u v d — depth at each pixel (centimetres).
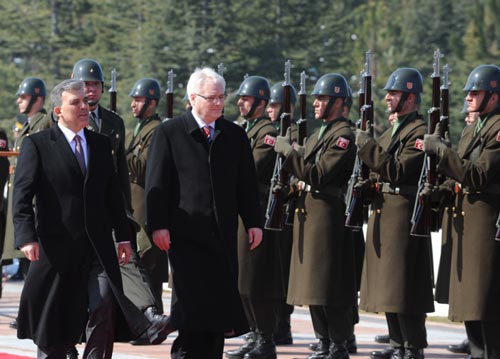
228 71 11419
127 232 1786
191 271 1717
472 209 1991
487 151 1959
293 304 2228
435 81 2047
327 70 12219
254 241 1770
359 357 2275
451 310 2022
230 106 10294
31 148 1725
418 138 2081
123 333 1761
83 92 1747
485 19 13212
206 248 1723
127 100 11406
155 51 11412
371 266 2133
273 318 2264
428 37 15000
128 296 1952
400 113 2122
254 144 2356
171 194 1739
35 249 1695
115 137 2155
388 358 2220
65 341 1716
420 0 15312
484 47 12888
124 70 12206
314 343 2431
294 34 12038
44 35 12862
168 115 2667
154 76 11431
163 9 11738
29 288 1720
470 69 12775
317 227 2198
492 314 1975
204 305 1708
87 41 12862
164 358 2167
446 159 1966
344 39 13050
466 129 2061
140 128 2672
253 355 2245
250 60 11562
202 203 1727
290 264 2336
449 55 14312
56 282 1709
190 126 1748
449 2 15275
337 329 2197
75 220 1716
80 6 13225
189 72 11375
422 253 2103
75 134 1745
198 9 11719
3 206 2803
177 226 1728
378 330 2700
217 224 1727
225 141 1752
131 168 2638
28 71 12988
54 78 12656
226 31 11644
